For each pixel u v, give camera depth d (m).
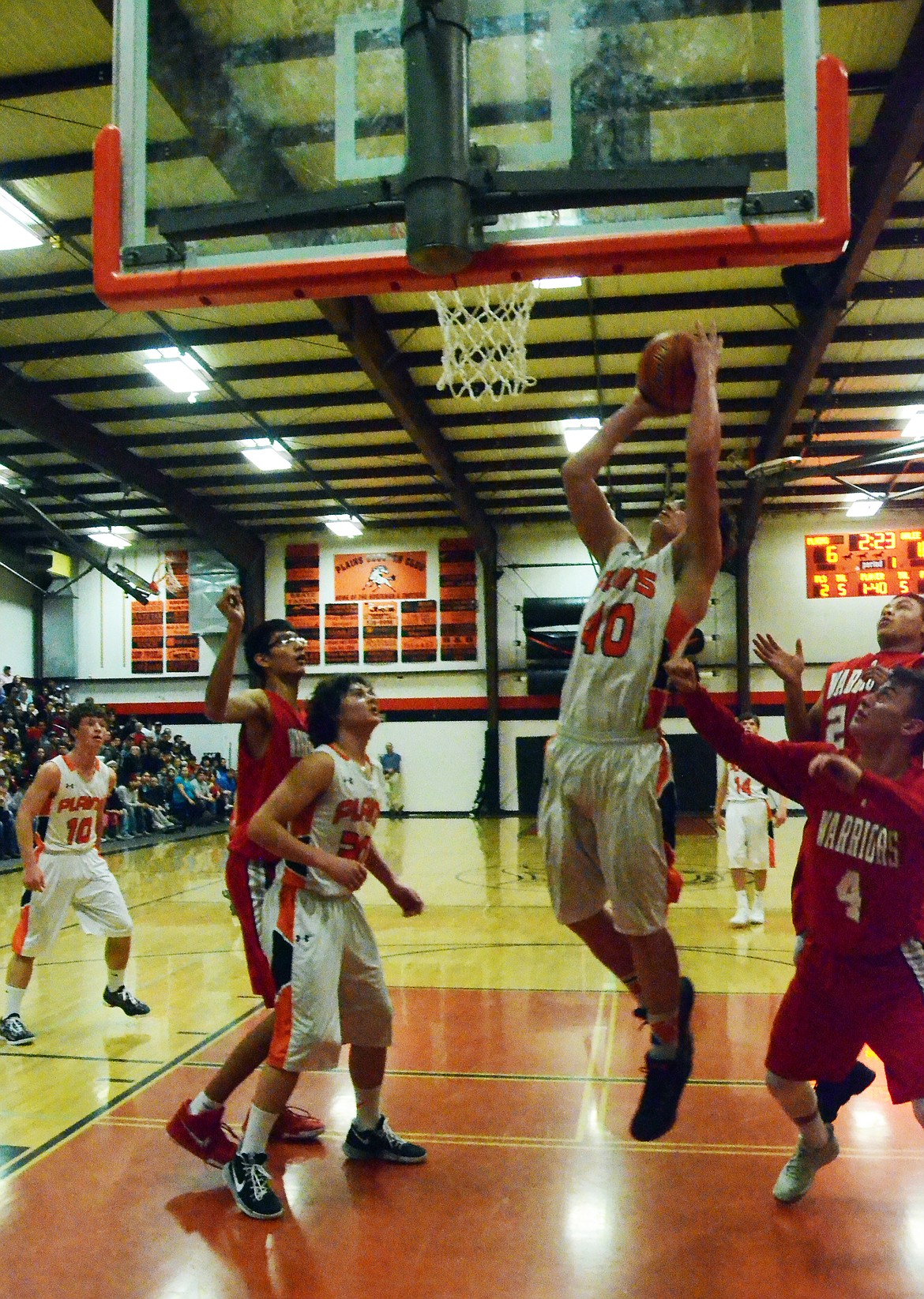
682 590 2.59
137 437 17.86
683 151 2.52
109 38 8.58
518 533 23.36
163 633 24.16
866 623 21.94
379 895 11.03
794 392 14.73
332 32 2.63
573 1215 3.23
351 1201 3.36
